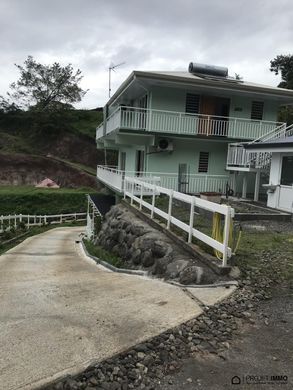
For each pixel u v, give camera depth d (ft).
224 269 22.08
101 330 15.34
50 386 11.53
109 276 26.43
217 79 69.67
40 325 15.85
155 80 60.08
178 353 13.89
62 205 110.22
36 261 37.01
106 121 84.28
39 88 182.19
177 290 20.72
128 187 54.80
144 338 14.66
